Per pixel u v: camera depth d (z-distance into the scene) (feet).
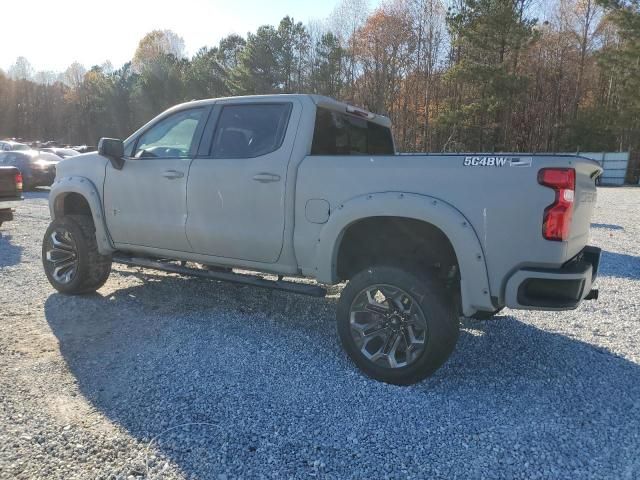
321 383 11.43
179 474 8.21
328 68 136.36
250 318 15.81
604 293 19.57
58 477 8.04
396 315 11.51
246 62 148.87
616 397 11.07
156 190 15.37
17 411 9.98
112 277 20.51
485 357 13.29
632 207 53.78
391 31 139.13
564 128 137.80
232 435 9.30
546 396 11.08
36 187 63.82
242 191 13.67
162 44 250.57
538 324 15.96
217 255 14.57
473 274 10.64
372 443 9.16
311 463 8.56
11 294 17.97
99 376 11.68
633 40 94.48
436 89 135.44
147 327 14.87
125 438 9.16
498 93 102.47
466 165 10.78
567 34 140.77
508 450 9.00
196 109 15.33
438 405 10.57
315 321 15.74
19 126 291.79
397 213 11.26
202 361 12.47
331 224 12.19
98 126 225.56
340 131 15.06
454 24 102.53
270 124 13.84
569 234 10.28
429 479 8.22
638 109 103.09
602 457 8.84
